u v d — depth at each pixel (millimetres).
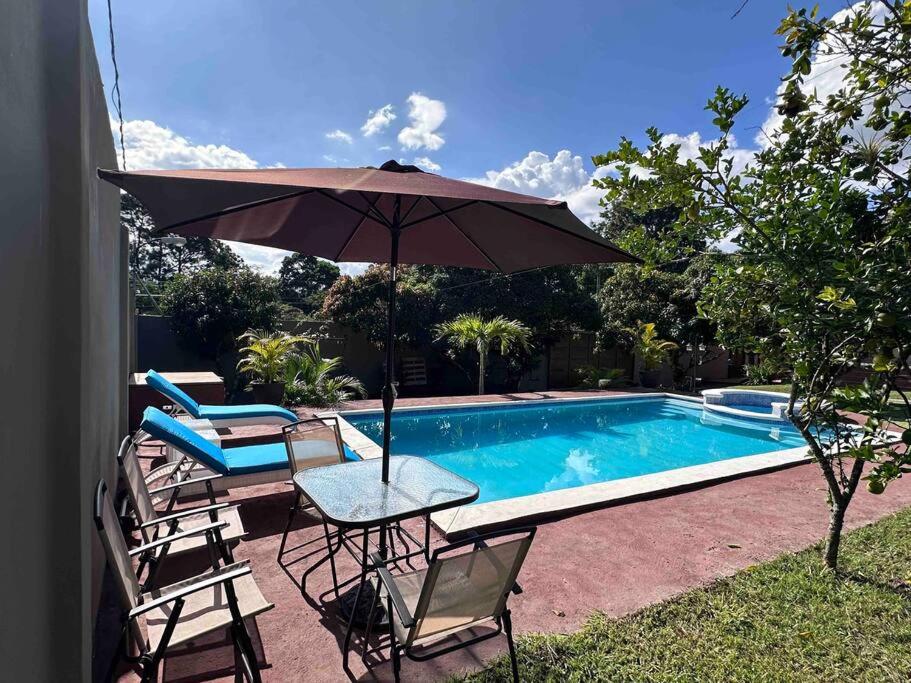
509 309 15758
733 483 5680
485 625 2531
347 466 3516
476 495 2939
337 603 2994
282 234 3609
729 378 20406
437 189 2219
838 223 2434
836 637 2750
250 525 4129
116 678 2350
